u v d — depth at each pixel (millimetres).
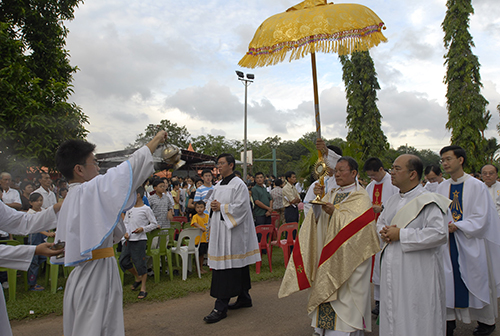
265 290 5684
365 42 3270
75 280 2336
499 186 5922
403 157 3047
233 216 4504
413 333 2777
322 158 3842
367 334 4016
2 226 2602
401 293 2852
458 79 14789
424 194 2928
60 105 8898
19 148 8039
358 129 19078
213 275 4512
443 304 2920
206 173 8070
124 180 2299
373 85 19047
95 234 2232
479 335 3922
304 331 4059
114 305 2414
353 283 3301
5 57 8289
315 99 3826
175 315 4621
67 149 2428
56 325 4340
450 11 14789
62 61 10664
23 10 9320
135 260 5289
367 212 3379
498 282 3982
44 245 2334
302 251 3631
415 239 2783
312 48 3281
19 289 5777
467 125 14531
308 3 3672
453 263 3861
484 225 3703
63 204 2387
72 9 10578
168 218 7473
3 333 2293
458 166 4059
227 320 4438
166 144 2660
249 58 3652
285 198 8570
